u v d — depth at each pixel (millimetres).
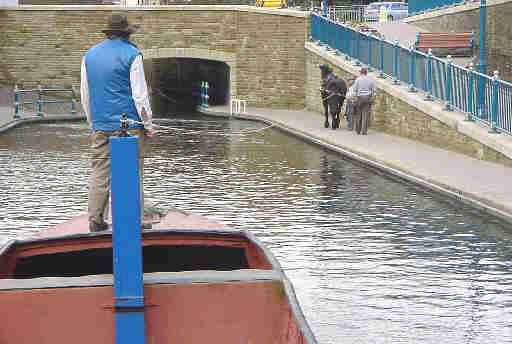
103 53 7965
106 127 8008
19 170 19984
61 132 29766
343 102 30859
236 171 19797
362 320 8820
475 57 36844
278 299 6125
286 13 37219
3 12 40312
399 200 15867
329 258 11406
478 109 20609
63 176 19000
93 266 7719
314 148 24469
